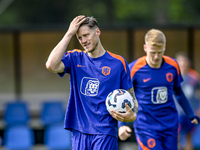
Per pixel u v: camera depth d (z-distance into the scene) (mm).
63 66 14453
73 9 106562
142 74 18359
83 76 14672
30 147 33969
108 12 109438
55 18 105688
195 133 34281
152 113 18359
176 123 18688
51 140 33750
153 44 17234
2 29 39969
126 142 36000
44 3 103562
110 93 14250
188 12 105188
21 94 44875
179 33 43250
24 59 45250
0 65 45062
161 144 18453
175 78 18672
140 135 18609
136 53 43156
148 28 40438
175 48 43438
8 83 45375
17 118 36500
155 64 17891
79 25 14133
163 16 97938
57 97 46531
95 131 14406
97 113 14367
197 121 19484
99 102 14367
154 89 18266
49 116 36844
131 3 106188
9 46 44719
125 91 14273
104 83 14398
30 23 104688
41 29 40438
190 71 30641
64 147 33562
